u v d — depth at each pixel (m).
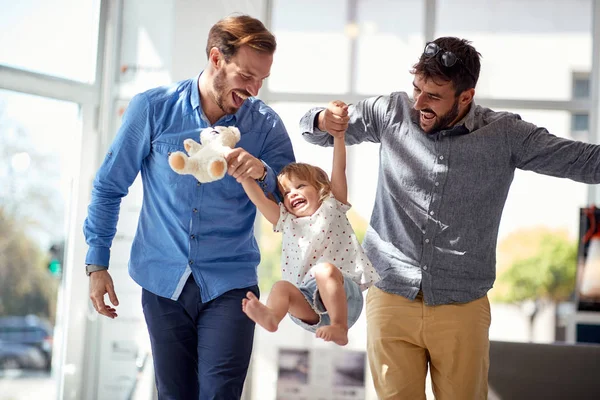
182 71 5.93
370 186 6.19
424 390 3.10
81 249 5.86
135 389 5.82
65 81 5.78
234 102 2.77
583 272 5.54
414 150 3.05
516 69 6.38
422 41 6.39
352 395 6.03
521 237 6.23
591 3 6.36
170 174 2.84
